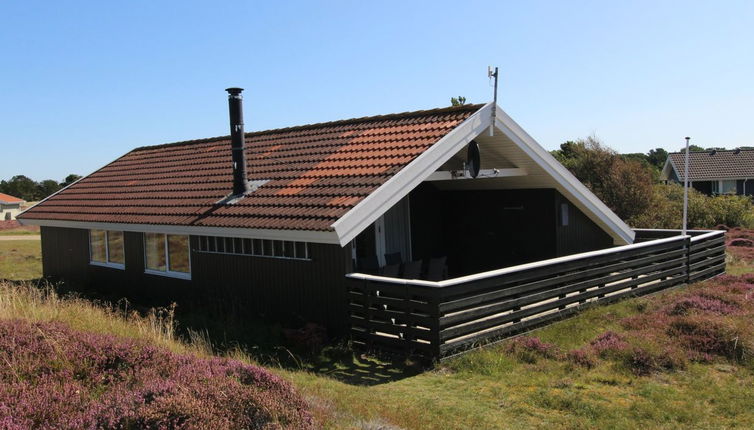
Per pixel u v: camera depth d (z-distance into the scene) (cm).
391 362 819
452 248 1506
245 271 1098
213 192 1262
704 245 1367
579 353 768
